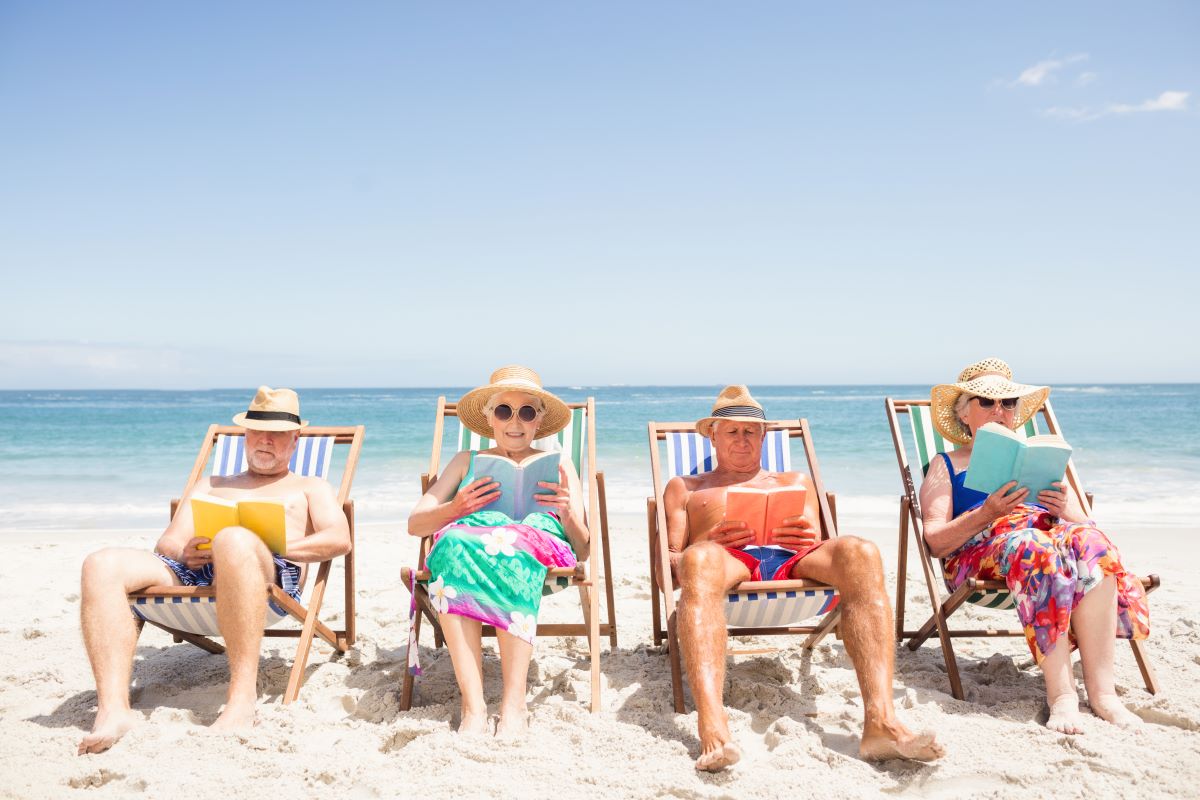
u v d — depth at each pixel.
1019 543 3.02
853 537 2.91
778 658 3.68
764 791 2.39
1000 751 2.62
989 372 3.79
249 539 2.99
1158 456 14.83
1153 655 3.57
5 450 18.12
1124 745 2.62
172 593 2.97
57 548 6.57
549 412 3.80
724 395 3.73
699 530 3.53
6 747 2.73
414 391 104.38
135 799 2.38
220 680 3.52
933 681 3.38
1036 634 2.92
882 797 2.36
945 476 3.57
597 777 2.47
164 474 13.54
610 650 3.86
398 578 5.46
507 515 3.27
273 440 3.52
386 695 3.20
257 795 2.41
